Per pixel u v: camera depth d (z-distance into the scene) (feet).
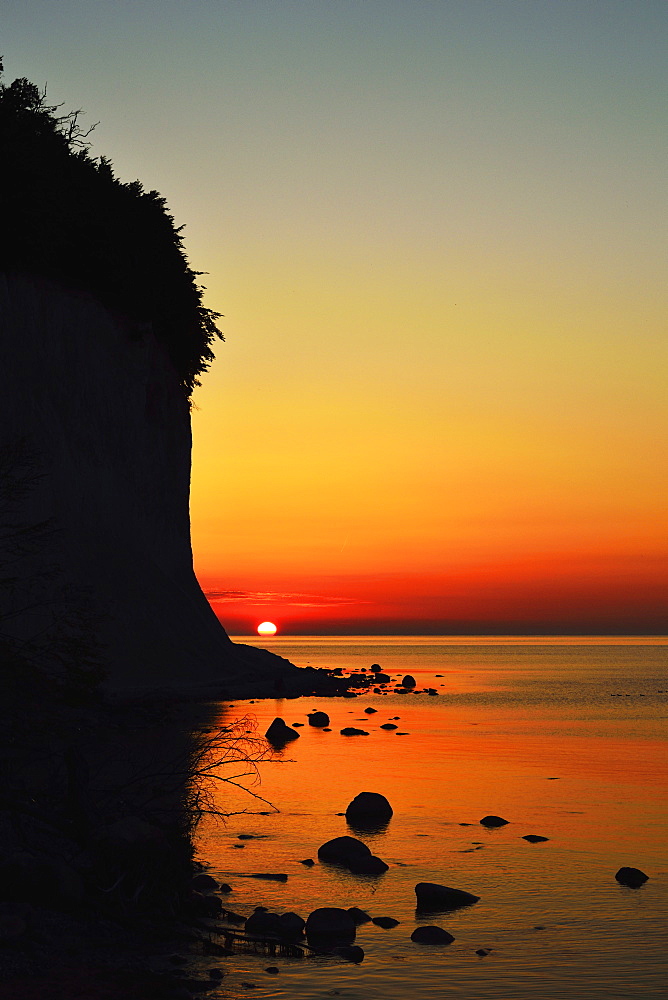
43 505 166.81
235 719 141.69
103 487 185.68
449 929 45.68
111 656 170.40
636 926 46.14
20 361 172.55
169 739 108.78
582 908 49.29
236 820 71.67
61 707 64.23
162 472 206.39
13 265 177.47
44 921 40.93
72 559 168.86
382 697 224.53
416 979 38.37
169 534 207.21
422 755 112.88
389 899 50.88
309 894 51.60
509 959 41.11
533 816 74.79
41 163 167.32
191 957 40.27
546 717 171.63
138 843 45.55
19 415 167.73
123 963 38.11
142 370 199.21
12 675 56.59
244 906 48.96
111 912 42.70
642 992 36.91
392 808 77.71
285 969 39.32
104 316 194.18
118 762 83.61
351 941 43.55
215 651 206.49
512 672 394.93
